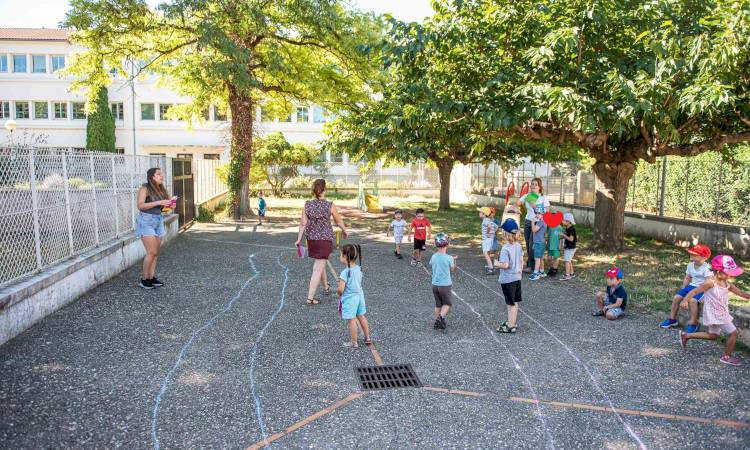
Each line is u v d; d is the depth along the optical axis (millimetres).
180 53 19547
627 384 5055
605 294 7359
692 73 9031
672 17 9461
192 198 17969
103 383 4871
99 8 15945
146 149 37406
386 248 13117
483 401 4684
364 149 12750
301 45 18766
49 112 36281
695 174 13703
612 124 9320
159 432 4051
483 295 8445
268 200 29469
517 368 5430
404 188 36344
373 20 17391
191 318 6902
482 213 10336
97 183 9148
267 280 9219
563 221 9469
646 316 7285
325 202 7738
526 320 7094
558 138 11500
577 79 9516
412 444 3959
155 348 5789
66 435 3961
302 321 6895
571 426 4258
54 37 36312
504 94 9758
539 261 9500
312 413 4414
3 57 35875
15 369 5109
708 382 5102
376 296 8336
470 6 10469
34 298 6430
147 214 8242
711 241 12766
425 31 9742
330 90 17812
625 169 12258
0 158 6234
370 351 5859
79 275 7742
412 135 11000
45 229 7188
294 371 5270
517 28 10188
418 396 4770
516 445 3967
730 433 4168
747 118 9750
